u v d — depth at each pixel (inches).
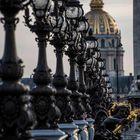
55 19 925.2
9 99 624.1
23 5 667.4
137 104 2792.8
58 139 820.6
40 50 832.9
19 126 623.5
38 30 828.0
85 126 1251.2
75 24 1132.5
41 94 816.9
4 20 642.8
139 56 3585.1
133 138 1708.9
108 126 1311.5
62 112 986.7
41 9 818.2
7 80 631.8
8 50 639.8
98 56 1905.8
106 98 2861.7
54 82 978.1
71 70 1194.0
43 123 819.4
